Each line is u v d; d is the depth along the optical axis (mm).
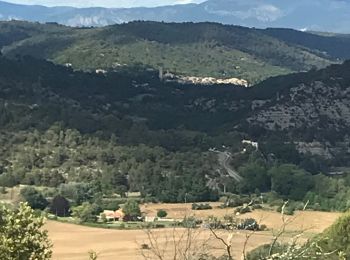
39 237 9523
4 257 9141
